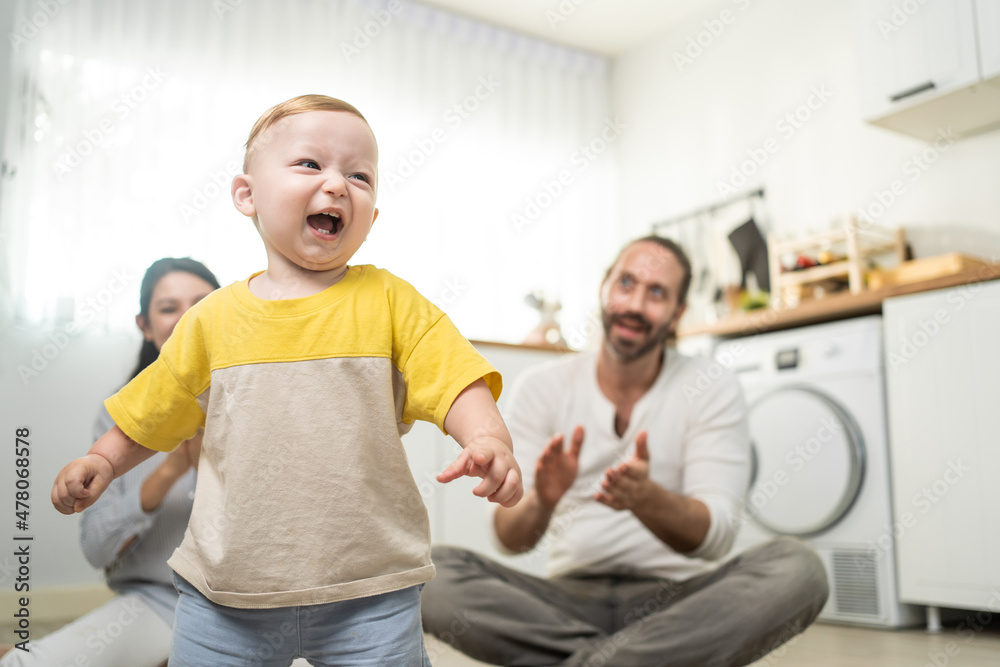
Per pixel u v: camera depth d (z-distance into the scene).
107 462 0.70
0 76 2.51
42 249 2.52
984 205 2.46
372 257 3.22
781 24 3.21
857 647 1.70
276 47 3.09
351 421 0.65
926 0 2.30
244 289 0.70
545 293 3.58
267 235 0.69
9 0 2.55
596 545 1.44
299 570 0.63
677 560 1.41
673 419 1.51
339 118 0.70
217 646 0.65
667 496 1.18
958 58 2.21
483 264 3.47
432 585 1.23
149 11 2.81
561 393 1.59
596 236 3.80
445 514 2.01
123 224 2.67
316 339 0.66
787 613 1.12
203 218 2.81
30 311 2.47
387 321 0.69
